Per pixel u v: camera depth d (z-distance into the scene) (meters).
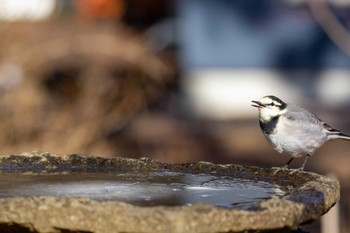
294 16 23.81
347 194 14.02
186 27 23.89
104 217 4.77
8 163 7.27
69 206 4.80
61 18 18.28
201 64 23.91
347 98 23.89
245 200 5.76
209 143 19.61
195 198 5.85
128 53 17.38
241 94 23.94
